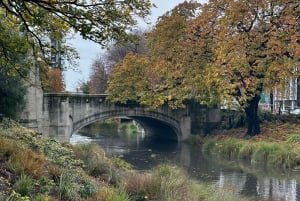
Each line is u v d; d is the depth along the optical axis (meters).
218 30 36.97
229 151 32.62
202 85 37.03
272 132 35.06
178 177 14.79
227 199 13.86
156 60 41.66
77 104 40.78
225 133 41.12
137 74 42.69
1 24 10.89
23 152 12.52
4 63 12.37
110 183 14.35
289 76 32.41
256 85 33.84
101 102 42.16
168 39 40.38
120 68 42.94
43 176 11.19
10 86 24.23
